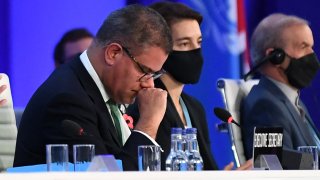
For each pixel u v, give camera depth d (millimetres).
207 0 12906
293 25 9688
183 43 8258
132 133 6730
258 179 5219
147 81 7000
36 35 11922
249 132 9258
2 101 7352
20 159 6867
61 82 6898
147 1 12367
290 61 9602
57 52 11500
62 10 12109
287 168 6977
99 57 6988
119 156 6633
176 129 6145
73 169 5531
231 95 9422
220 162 12742
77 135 6367
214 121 12844
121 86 6949
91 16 12297
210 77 12930
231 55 12969
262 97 9367
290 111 9461
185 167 6113
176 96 8344
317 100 12406
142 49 6859
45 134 6742
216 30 12930
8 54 11703
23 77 11812
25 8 11852
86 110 6801
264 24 9844
